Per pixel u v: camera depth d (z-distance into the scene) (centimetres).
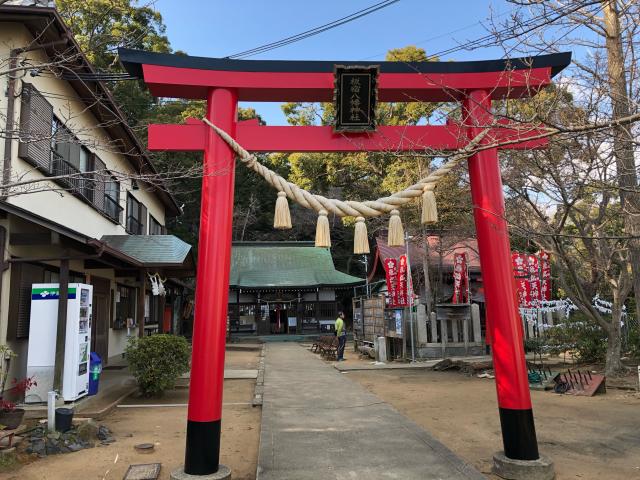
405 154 468
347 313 3344
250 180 3594
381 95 497
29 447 511
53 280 924
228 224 442
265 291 2789
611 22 612
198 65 452
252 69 458
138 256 1133
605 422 638
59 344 686
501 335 447
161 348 843
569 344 1259
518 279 1258
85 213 1098
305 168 2547
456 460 465
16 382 757
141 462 487
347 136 479
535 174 776
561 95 607
